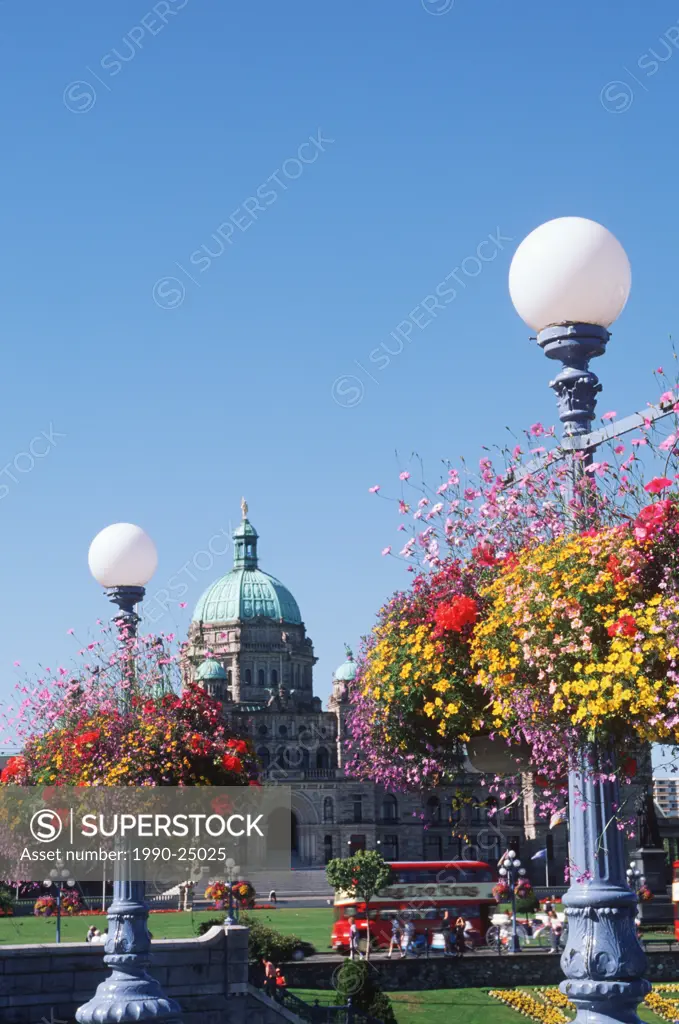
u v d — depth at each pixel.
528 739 13.43
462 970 63.97
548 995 62.00
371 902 73.25
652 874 83.94
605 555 12.77
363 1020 48.00
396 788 16.03
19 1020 41.03
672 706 12.02
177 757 23.06
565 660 12.84
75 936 68.94
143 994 23.97
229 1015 45.00
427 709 14.46
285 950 62.62
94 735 23.14
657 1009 57.00
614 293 14.65
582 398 14.79
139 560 25.45
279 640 181.62
